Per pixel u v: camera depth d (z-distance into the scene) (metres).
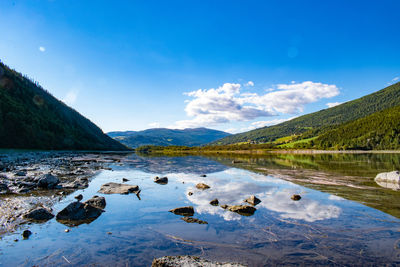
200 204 10.83
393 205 10.48
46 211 8.70
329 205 10.53
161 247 6.30
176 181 17.77
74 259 5.54
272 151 146.50
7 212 8.80
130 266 5.29
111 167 28.56
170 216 8.99
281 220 8.54
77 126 153.88
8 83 114.94
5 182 14.23
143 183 16.73
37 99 128.62
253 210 9.62
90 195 12.30
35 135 89.44
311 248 6.27
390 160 44.31
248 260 5.60
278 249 6.21
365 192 13.30
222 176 20.69
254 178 19.22
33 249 6.02
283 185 15.80
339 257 5.76
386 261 5.56
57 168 23.70
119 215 9.08
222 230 7.57
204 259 5.56
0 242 6.36
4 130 78.12
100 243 6.49
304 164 34.53
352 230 7.54
